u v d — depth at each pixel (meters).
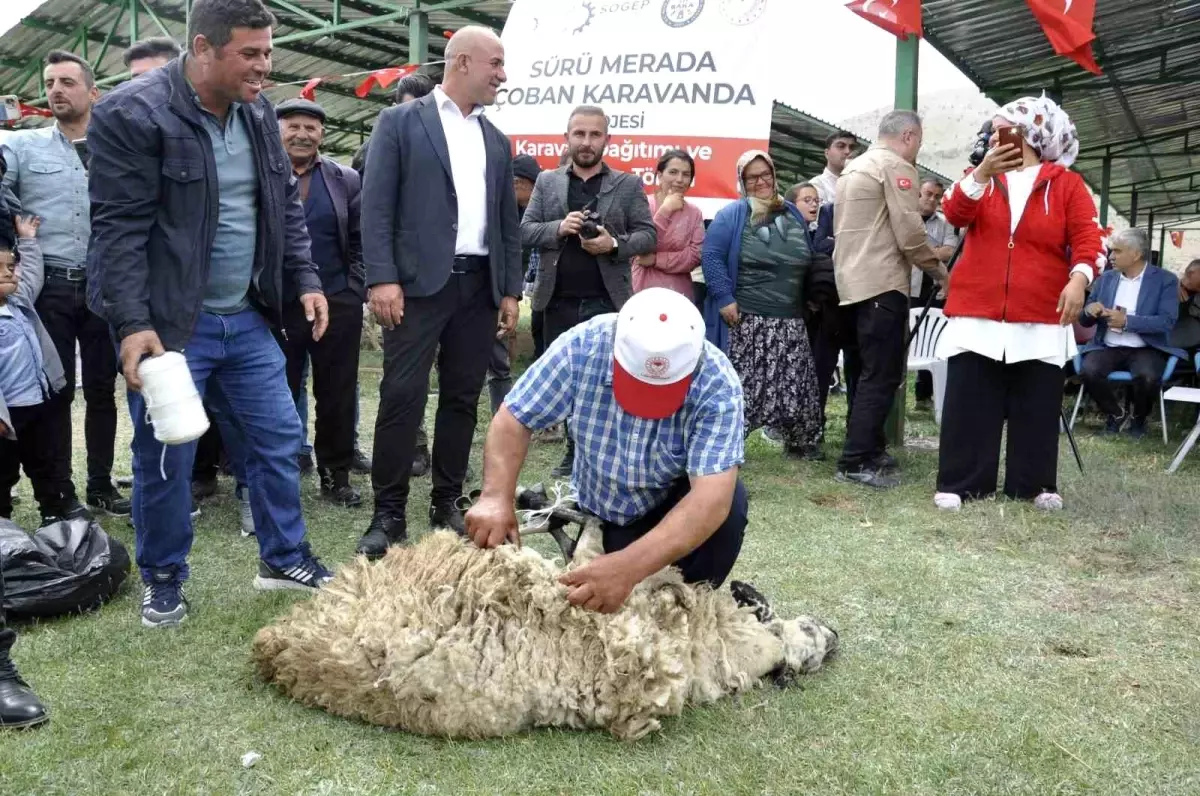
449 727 2.35
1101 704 2.68
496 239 3.97
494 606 2.44
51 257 4.14
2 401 2.79
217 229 3.02
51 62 4.25
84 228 4.22
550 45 7.13
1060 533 4.40
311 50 12.52
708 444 2.40
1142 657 3.01
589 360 2.48
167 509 3.02
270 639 2.58
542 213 5.12
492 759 2.28
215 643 2.93
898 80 6.46
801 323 5.80
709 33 6.60
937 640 3.11
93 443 4.45
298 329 4.55
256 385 3.25
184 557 3.16
